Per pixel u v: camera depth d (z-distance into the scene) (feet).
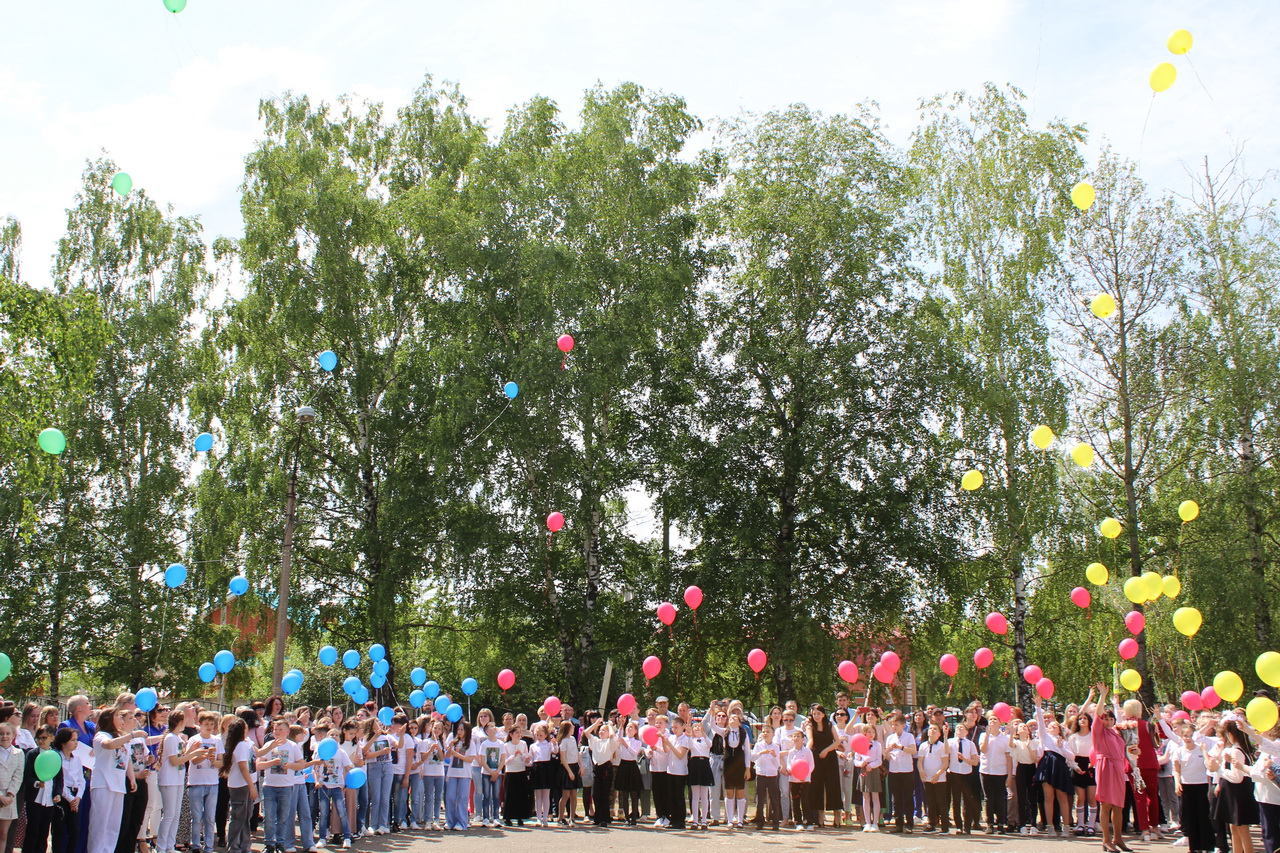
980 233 88.63
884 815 54.54
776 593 84.48
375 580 84.28
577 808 59.67
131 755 35.86
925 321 91.09
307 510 88.99
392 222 91.71
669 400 92.32
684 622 86.43
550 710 52.54
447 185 94.63
